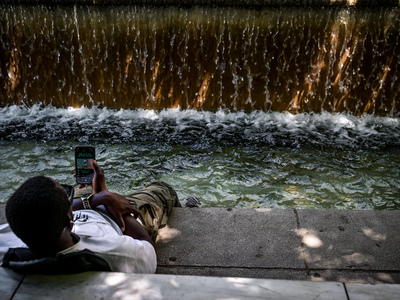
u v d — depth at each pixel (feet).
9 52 20.33
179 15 19.02
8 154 16.57
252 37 19.25
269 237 8.77
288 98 20.47
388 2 18.19
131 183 14.84
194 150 17.15
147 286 5.92
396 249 8.40
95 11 19.26
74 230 6.27
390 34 18.67
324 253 8.30
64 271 5.92
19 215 4.98
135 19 19.24
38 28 19.77
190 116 20.49
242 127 19.35
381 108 20.26
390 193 14.48
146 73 20.39
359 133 18.90
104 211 7.20
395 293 5.85
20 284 5.84
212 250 8.43
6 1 19.40
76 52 20.18
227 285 5.99
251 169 15.81
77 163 8.15
